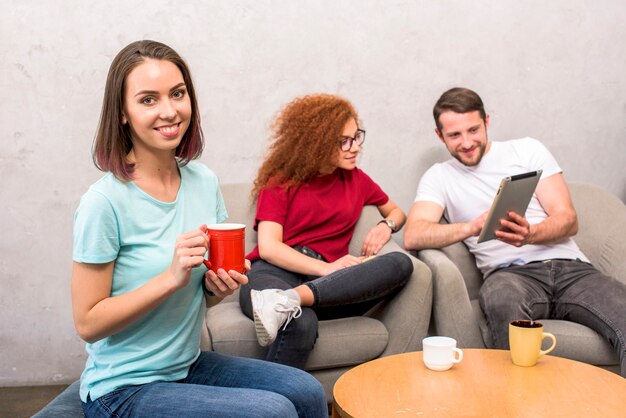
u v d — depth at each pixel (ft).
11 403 9.18
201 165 5.97
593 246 9.29
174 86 5.22
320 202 8.79
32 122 9.43
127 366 5.12
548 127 10.37
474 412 5.28
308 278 8.59
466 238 8.66
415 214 9.25
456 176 9.41
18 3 9.20
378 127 10.08
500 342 7.86
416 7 9.91
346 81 9.93
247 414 4.69
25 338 9.79
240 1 9.57
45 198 9.57
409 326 8.05
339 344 7.64
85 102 9.47
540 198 9.12
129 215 5.17
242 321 7.58
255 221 8.77
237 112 9.77
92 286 5.02
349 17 9.81
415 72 10.03
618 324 7.50
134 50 5.18
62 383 9.93
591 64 10.34
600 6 10.25
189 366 5.57
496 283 8.26
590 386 5.78
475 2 10.01
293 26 9.73
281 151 8.80
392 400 5.53
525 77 10.23
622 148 10.49
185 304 5.32
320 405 5.34
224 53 9.63
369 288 7.78
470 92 9.12
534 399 5.51
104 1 9.33
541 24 10.17
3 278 9.64
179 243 4.85
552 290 8.36
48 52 9.32
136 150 5.36
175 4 9.45
